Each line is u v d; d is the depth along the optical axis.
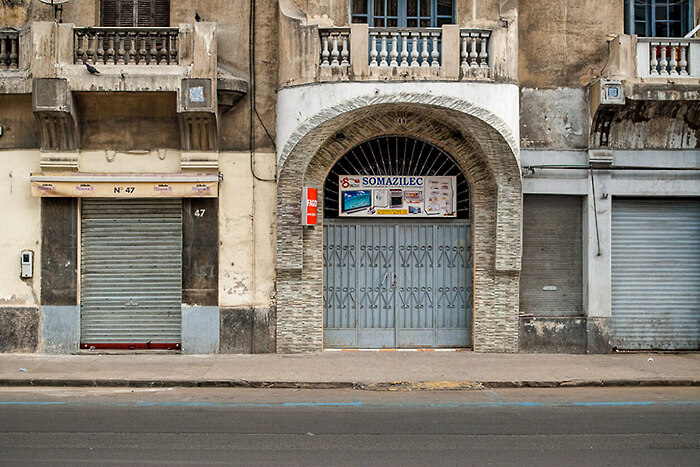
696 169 14.26
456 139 13.97
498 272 13.89
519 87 14.17
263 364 12.67
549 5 14.33
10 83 13.23
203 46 13.28
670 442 7.80
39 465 6.80
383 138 14.23
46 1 13.70
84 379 11.30
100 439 7.79
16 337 13.70
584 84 14.27
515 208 13.75
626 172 14.21
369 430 8.29
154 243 13.95
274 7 14.04
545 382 11.37
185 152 13.66
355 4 14.18
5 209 13.75
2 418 8.81
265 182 13.91
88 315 13.98
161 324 14.00
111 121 13.75
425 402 10.02
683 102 13.84
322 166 13.93
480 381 11.33
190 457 7.11
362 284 14.30
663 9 14.80
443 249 14.38
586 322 14.11
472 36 13.44
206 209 13.82
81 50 13.34
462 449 7.48
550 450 7.45
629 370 12.33
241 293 13.84
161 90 13.20
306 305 13.88
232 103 13.80
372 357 13.39
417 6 14.23
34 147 13.74
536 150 14.10
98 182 13.54
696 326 14.51
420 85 13.27
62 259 13.76
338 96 13.27
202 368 12.27
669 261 14.49
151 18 14.22
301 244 13.65
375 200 14.27
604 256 14.15
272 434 8.07
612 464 6.96
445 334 14.38
